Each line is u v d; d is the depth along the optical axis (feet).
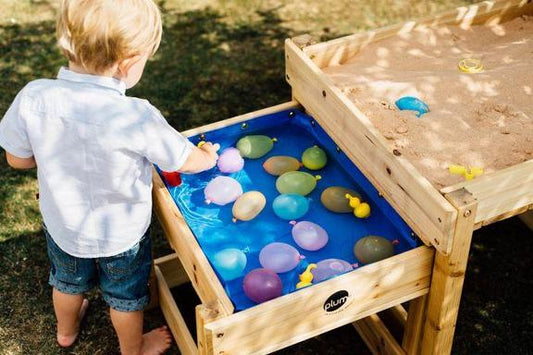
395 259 6.82
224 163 8.54
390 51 9.52
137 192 7.16
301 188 8.24
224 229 7.87
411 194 6.79
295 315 6.58
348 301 6.82
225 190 8.11
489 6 10.16
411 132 8.09
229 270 7.23
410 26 9.84
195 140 8.75
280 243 7.54
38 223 10.78
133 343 8.40
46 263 10.15
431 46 9.75
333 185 8.44
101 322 9.37
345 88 8.80
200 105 13.10
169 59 14.42
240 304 7.00
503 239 10.45
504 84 8.91
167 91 13.46
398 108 8.52
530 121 8.25
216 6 16.21
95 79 6.80
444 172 7.50
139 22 6.73
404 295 7.20
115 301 7.93
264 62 14.26
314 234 7.61
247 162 8.84
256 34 15.17
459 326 9.18
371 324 8.68
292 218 7.95
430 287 7.26
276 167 8.55
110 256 7.47
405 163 6.81
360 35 9.39
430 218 6.57
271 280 6.98
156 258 10.29
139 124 6.77
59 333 8.91
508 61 9.46
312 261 7.51
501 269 9.97
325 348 9.03
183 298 9.76
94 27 6.50
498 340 9.00
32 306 9.55
